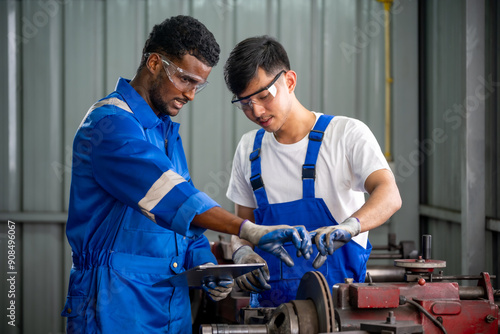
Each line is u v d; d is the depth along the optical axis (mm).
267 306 1897
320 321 1347
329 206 1848
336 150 1822
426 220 3922
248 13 3852
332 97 3914
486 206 3088
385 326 1342
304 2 3875
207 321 2564
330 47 3898
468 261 3076
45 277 3832
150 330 1592
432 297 1578
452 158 3439
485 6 3043
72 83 3812
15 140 3814
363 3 3900
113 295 1537
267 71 1678
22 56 3795
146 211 1436
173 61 1567
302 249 1350
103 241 1568
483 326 1581
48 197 3828
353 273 1850
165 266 1629
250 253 1766
